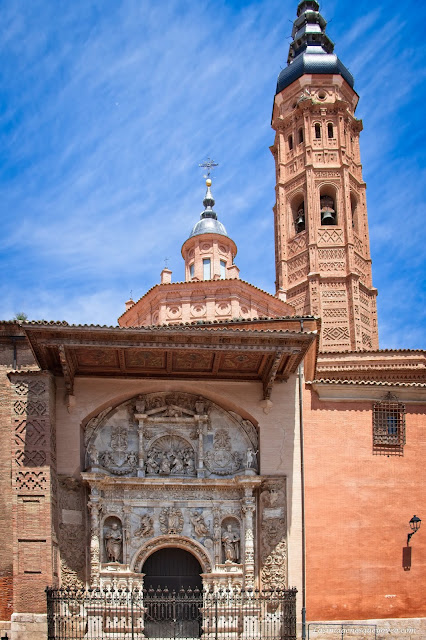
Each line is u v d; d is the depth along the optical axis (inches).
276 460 1154.0
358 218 2105.1
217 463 1173.7
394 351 1600.6
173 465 1170.0
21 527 1026.7
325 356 1619.1
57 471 1111.6
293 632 1065.5
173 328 1038.4
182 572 1142.3
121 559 1117.7
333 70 2219.5
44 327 1015.0
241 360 1130.7
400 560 1127.0
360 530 1131.9
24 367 1135.0
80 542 1103.0
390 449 1173.1
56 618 1006.4
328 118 2155.5
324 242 2015.3
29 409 1077.8
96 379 1162.6
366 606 1099.9
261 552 1123.9
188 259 1996.8
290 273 2052.2
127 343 1053.2
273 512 1135.0
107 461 1149.7
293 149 2162.9
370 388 1190.3
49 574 1010.1
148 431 1178.6
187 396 1201.4
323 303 1955.0
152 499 1145.4
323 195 2113.7
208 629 1083.3
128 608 1085.1
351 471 1156.5
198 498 1152.8
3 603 1021.8
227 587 1111.0
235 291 1701.5
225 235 1959.9
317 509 1135.6
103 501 1133.7
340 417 1178.6
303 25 2384.4
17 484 1042.7
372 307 2023.9
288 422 1171.3
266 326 1261.1
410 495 1155.9
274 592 1086.4
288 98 2250.2
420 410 1195.3
